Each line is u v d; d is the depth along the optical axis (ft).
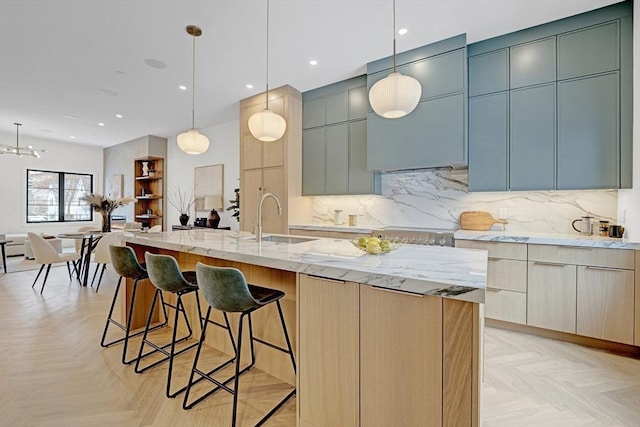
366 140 13.55
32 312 11.27
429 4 8.84
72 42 10.84
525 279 9.14
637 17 8.30
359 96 13.80
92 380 6.91
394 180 13.89
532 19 9.57
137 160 25.58
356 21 9.65
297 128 15.30
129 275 8.10
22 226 25.03
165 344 8.77
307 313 5.09
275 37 10.55
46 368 7.40
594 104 9.09
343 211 15.40
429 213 12.98
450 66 10.79
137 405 6.06
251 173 16.07
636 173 8.29
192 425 5.51
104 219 17.70
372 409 4.42
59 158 26.76
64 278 16.55
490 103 10.59
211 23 9.74
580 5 8.90
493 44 10.57
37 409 5.90
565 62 9.48
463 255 5.71
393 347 4.24
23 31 10.16
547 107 9.72
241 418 5.70
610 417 5.70
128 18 9.47
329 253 5.90
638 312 7.73
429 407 3.97
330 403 4.83
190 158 23.36
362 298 4.50
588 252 8.29
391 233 11.90
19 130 23.11
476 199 11.90
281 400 6.24
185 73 13.34
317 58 12.07
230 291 5.31
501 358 7.87
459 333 3.77
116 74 13.44
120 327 9.12
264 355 7.27
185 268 9.45
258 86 14.79
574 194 10.16
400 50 11.50
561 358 7.86
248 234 10.04
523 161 10.06
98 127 22.11
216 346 8.46
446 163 10.92
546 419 5.65
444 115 10.93
